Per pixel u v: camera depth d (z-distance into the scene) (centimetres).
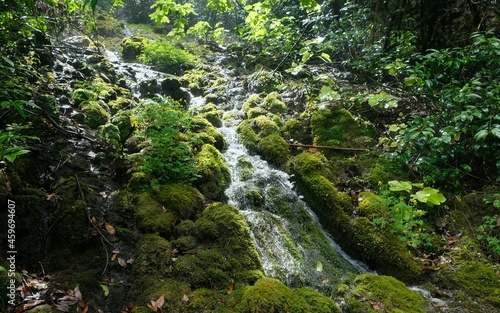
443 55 448
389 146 492
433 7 663
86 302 278
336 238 412
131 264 316
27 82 460
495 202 395
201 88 690
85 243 322
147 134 461
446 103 425
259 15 639
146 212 358
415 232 393
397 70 499
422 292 336
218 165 452
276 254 362
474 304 320
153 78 654
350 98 546
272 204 427
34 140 391
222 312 274
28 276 289
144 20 1224
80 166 395
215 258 328
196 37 1109
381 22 712
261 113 573
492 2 574
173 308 278
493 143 410
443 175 433
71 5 632
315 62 801
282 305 281
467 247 379
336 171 474
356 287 327
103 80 598
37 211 327
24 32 537
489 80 427
